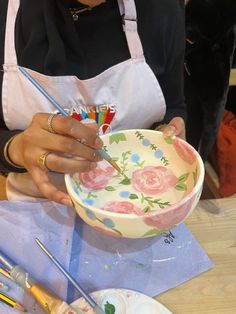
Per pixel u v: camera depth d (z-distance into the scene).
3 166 0.78
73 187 0.59
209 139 1.33
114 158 0.68
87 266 0.64
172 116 0.98
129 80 0.85
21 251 0.66
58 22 0.81
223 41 1.19
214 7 1.15
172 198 0.61
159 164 0.67
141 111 0.90
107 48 0.86
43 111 0.84
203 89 1.27
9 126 0.90
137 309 0.56
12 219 0.72
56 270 0.63
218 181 1.55
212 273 0.63
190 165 0.62
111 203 0.61
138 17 0.86
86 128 0.60
